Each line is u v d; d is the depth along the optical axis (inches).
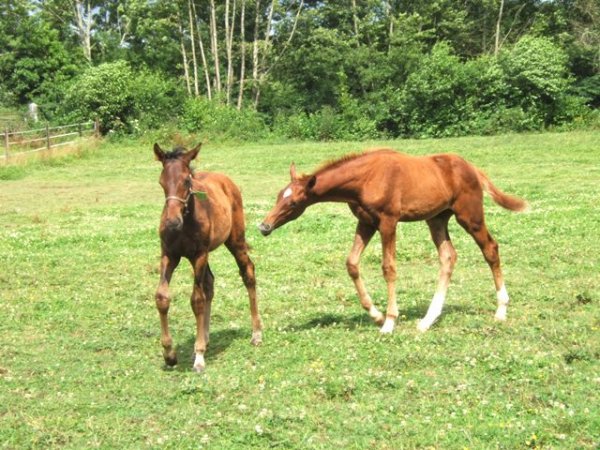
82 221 681.6
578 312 360.5
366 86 1948.8
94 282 451.8
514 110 1540.4
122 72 1616.6
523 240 534.6
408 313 373.1
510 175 919.7
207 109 1652.3
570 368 276.1
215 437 231.9
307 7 2130.9
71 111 1641.2
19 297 416.5
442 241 362.9
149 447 225.5
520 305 377.4
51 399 265.9
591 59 1882.4
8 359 313.3
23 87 1877.5
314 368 287.9
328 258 502.0
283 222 337.1
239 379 279.9
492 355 289.1
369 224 342.3
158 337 345.1
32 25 1921.8
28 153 1166.3
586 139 1246.9
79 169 1120.2
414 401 253.0
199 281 297.4
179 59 2220.7
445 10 2068.2
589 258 474.3
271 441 226.5
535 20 2101.4
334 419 239.8
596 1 2009.1
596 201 692.1
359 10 2078.0
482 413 239.1
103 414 253.3
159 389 275.4
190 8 1966.0
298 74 2113.7
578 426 226.5
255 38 2006.6
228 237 332.2
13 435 234.8
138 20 2116.1
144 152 1347.2
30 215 719.1
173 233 289.0
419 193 340.5
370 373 276.8
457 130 1571.1
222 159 1219.9
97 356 318.0
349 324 355.3
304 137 1596.9
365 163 336.5
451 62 1612.9
